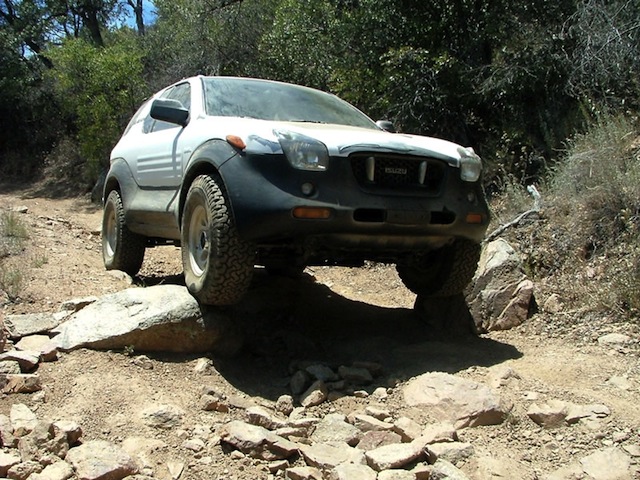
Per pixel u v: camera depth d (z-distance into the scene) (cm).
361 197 428
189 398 384
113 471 295
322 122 550
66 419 348
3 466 296
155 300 452
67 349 420
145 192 601
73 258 693
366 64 1061
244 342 482
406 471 310
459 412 372
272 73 1335
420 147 456
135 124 695
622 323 508
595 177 659
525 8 973
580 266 594
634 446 341
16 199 1830
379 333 540
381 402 400
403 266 564
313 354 490
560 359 457
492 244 588
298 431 349
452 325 541
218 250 432
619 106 836
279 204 414
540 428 366
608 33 850
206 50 1567
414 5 1017
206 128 497
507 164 899
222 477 309
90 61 1797
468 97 977
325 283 714
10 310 487
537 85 939
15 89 2267
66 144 2125
